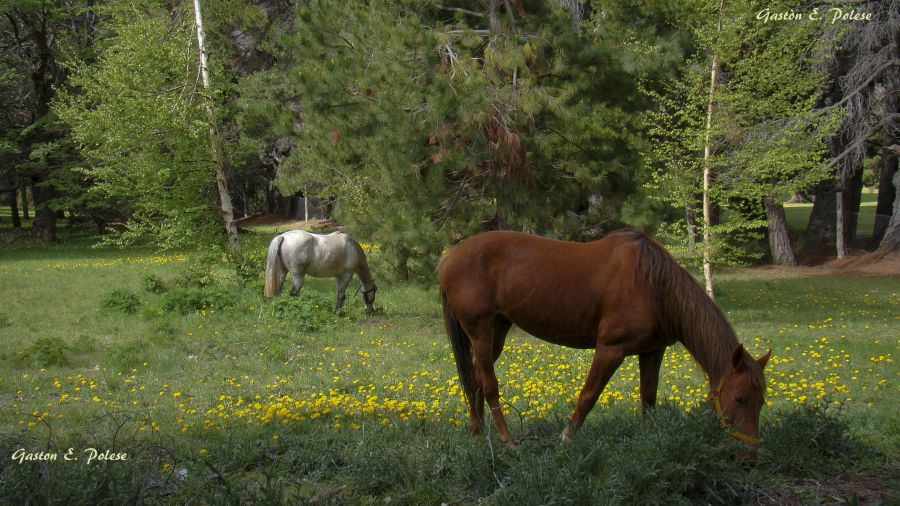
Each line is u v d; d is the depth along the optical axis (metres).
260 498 4.52
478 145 12.01
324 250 14.29
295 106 24.12
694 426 4.77
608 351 5.41
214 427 6.65
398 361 10.12
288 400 7.64
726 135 13.43
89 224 41.06
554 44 12.87
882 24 19.25
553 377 8.80
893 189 25.98
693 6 13.62
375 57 12.77
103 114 16.48
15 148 30.27
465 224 13.20
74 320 13.70
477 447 5.41
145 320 13.58
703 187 13.67
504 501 4.41
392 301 16.31
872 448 5.49
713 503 4.55
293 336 11.94
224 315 13.55
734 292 18.00
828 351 10.25
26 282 18.95
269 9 27.09
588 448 4.98
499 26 13.38
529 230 12.74
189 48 17.20
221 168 17.45
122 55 16.73
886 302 15.94
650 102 14.77
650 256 5.34
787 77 12.72
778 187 13.23
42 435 6.43
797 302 16.16
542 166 13.13
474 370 6.12
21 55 32.44
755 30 12.77
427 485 4.92
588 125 12.82
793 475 5.07
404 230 12.59
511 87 12.41
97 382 8.99
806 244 26.11
